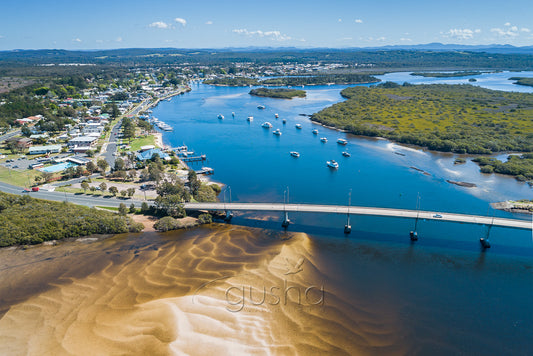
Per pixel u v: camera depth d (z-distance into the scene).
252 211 143.25
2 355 73.50
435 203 150.50
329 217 137.12
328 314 84.06
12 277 98.06
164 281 96.00
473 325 80.81
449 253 110.50
